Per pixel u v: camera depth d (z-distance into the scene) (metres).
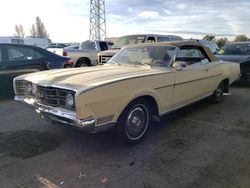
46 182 2.81
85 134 4.11
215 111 5.51
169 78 4.14
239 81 8.23
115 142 3.83
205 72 5.16
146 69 4.17
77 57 11.77
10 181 2.82
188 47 4.83
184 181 2.85
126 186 2.75
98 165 3.18
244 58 8.23
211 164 3.22
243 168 3.12
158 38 11.00
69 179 2.88
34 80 3.67
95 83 3.18
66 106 3.19
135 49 4.95
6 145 3.66
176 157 3.40
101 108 3.16
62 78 3.52
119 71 3.94
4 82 6.36
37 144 3.71
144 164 3.21
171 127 4.52
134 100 3.60
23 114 5.18
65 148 3.63
